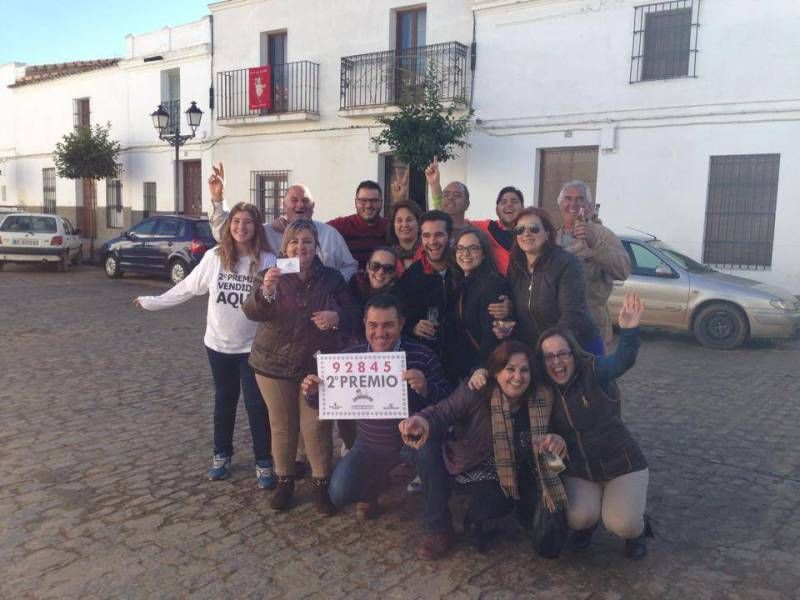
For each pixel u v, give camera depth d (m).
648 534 3.71
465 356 4.12
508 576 3.51
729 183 12.03
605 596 3.33
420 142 13.37
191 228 15.52
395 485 4.66
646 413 6.21
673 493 4.48
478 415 3.66
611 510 3.52
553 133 13.60
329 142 16.97
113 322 11.02
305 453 4.85
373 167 16.28
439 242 4.06
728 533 3.95
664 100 12.39
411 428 3.60
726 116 11.85
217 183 4.93
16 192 25.81
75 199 23.47
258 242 4.50
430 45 14.90
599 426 3.49
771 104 11.45
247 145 18.52
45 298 13.61
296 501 4.40
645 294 9.59
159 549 3.77
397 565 3.62
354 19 16.20
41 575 3.50
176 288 4.77
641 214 12.80
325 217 17.25
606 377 3.47
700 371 7.88
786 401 6.58
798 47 11.17
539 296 3.81
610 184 13.05
